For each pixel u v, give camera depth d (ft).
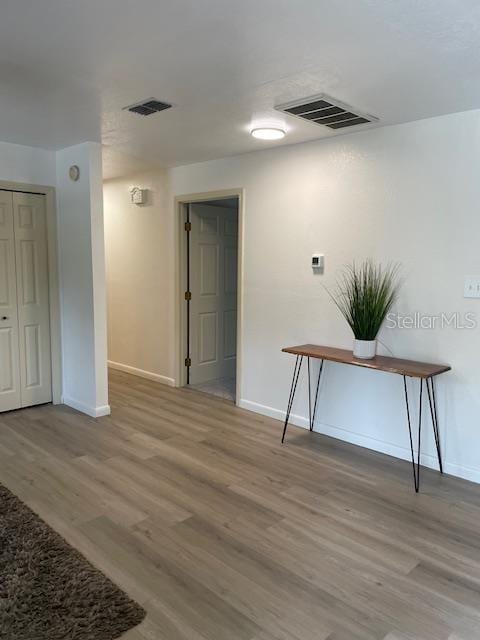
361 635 5.83
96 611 6.06
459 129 9.61
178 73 7.90
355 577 6.92
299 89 8.54
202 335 17.46
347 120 10.22
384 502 9.11
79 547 7.45
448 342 10.07
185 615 6.07
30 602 6.20
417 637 5.82
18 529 7.88
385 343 11.12
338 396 12.17
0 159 12.97
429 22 6.10
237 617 6.07
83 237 13.39
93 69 7.79
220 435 12.41
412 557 7.43
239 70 7.75
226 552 7.43
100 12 5.99
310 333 12.60
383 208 10.89
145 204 17.28
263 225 13.41
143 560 7.16
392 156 10.64
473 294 9.64
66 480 9.74
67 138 12.35
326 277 12.09
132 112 10.02
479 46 6.74
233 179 14.10
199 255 16.98
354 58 7.20
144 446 11.60
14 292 13.73
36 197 13.85
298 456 11.16
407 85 8.21
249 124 10.75
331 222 11.87
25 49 7.07
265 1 5.66
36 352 14.38
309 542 7.77
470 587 6.76
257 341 13.97
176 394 16.07
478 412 9.78
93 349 13.52
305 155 12.25
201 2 5.70
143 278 17.80
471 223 9.57
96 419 13.51
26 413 13.94
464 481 10.00
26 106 9.69
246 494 9.31
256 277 13.75
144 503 8.87
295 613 6.17
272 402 13.79
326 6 5.75
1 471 10.11
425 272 10.32
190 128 11.09
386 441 11.32
